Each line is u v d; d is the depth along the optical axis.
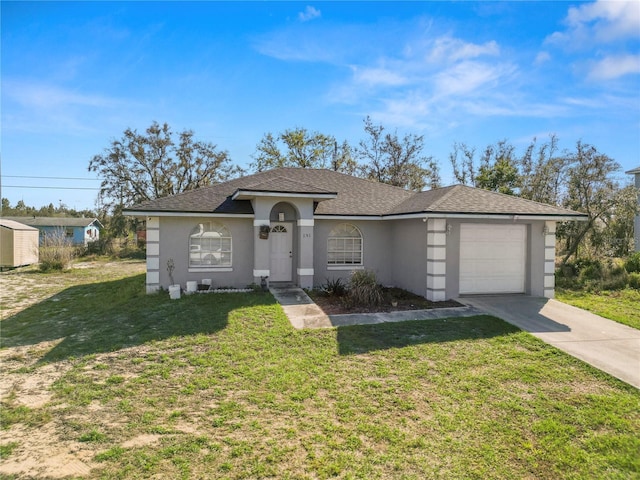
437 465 4.03
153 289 13.48
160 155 36.50
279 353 7.32
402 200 16.34
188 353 7.33
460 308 10.88
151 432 4.60
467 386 5.95
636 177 23.84
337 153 40.56
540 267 12.77
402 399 5.50
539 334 8.59
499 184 28.03
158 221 13.51
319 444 4.36
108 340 8.22
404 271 14.14
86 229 46.38
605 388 5.96
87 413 5.08
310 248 13.88
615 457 4.22
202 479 3.75
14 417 4.96
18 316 11.25
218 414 5.05
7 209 64.94
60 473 3.82
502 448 4.36
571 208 19.30
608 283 14.27
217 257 14.20
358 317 9.85
